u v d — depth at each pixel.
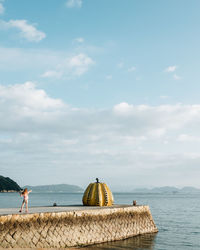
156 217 47.72
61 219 20.83
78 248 20.66
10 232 17.73
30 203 88.88
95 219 23.55
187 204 95.06
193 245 24.27
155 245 23.69
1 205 73.75
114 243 23.50
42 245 18.97
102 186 30.25
